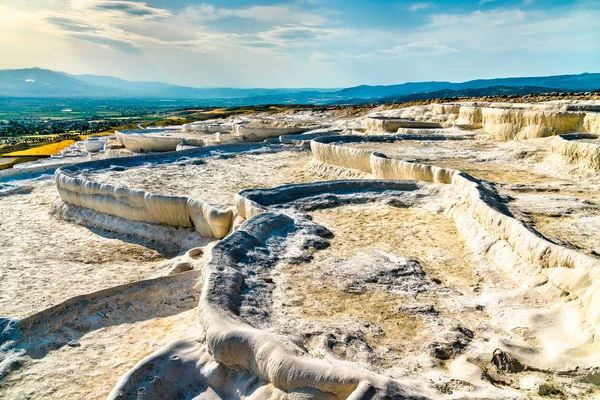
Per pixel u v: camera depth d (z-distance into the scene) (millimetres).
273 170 15969
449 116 23797
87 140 30656
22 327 6117
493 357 3877
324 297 5168
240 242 6426
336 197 9672
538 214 7395
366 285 5492
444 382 3547
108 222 11930
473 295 5207
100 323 6277
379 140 17875
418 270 5953
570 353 3816
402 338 4309
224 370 3898
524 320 4488
